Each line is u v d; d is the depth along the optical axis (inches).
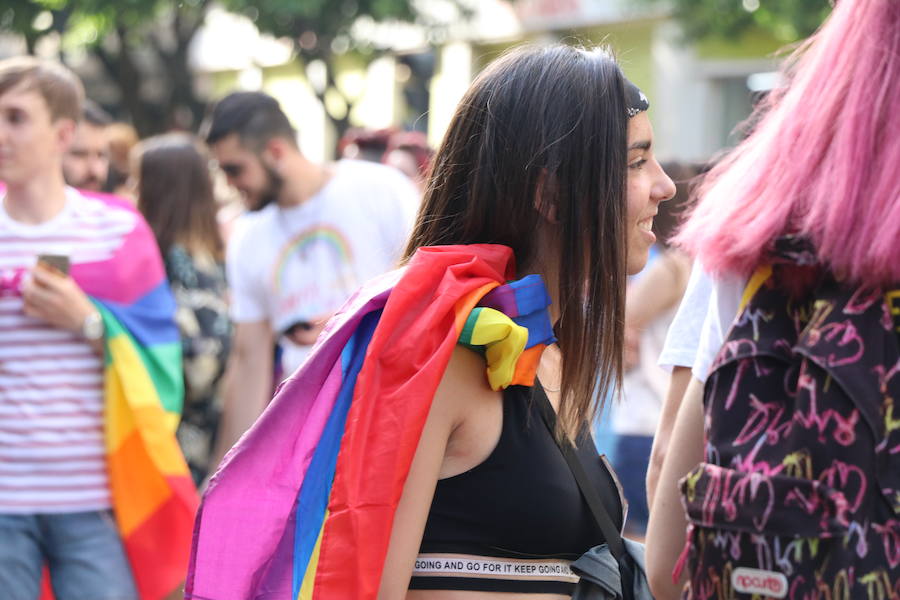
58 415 205.3
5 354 204.4
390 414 108.4
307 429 112.5
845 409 91.6
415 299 110.9
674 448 109.7
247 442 114.0
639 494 281.4
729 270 100.5
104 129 295.7
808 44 107.3
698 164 254.2
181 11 967.0
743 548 93.9
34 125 206.1
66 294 202.5
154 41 1012.5
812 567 91.5
